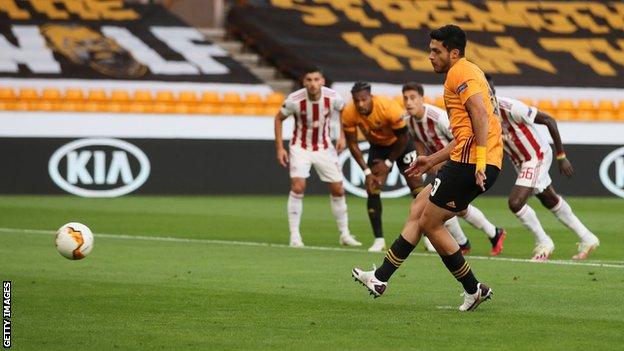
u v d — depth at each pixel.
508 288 27.61
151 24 83.31
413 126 36.06
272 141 65.06
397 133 38.53
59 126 63.25
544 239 35.12
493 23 88.81
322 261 33.97
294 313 23.72
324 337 20.84
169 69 76.25
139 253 35.88
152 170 63.50
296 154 39.97
